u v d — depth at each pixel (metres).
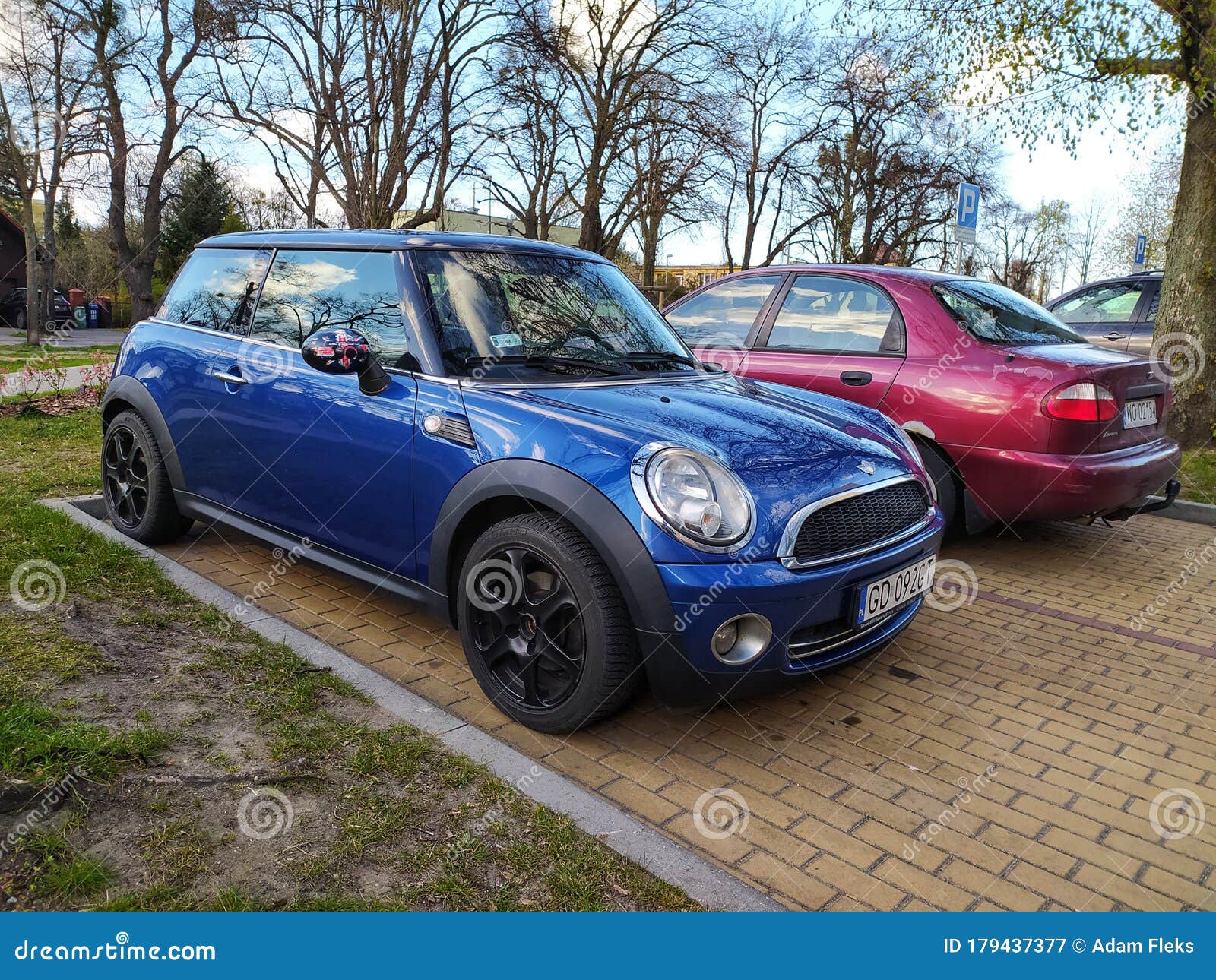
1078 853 2.33
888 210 34.03
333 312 3.46
